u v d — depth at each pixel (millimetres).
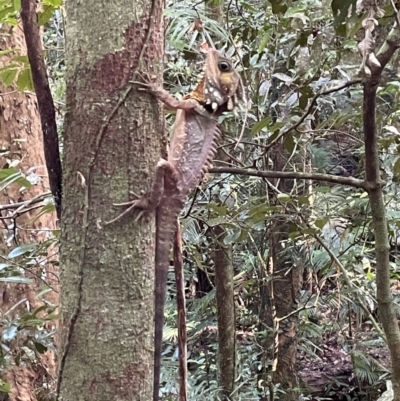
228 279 4102
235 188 3586
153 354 1670
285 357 4438
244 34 3105
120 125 1543
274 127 2553
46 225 3273
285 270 4191
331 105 3443
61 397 1607
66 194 1596
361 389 4898
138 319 1600
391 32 1965
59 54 4273
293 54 2938
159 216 1817
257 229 3836
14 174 2143
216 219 2871
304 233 2871
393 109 2975
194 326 4926
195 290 5980
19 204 2367
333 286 5059
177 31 2402
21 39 3252
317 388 5277
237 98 2145
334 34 2426
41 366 3199
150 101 1593
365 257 3875
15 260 2822
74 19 1539
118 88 1534
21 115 3258
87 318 1563
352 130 3711
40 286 3137
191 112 2053
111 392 1570
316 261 3713
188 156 1997
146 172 1596
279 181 3758
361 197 3264
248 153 3662
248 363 4598
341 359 5562
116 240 1563
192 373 4863
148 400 1643
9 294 3092
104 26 1513
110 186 1553
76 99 1550
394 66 2248
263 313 4504
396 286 4379
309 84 2730
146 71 1572
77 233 1572
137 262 1593
